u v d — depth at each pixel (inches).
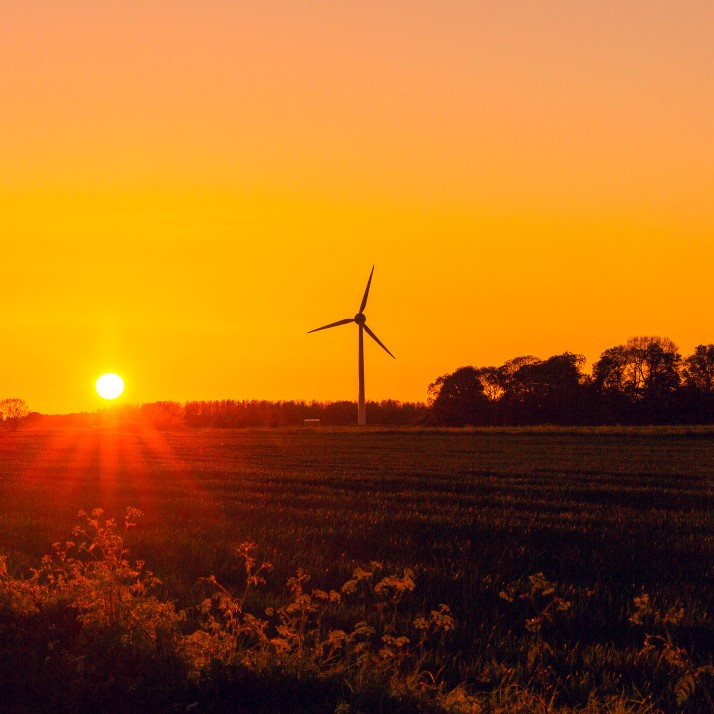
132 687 296.2
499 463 1683.1
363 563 581.9
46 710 289.9
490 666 333.7
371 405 6176.2
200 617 376.2
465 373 5255.9
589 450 2146.9
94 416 6732.3
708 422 4675.2
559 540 701.9
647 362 4869.6
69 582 409.1
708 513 899.4
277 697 290.2
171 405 6451.8
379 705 281.3
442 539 700.7
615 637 397.1
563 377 5098.4
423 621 339.3
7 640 353.4
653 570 573.0
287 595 474.0
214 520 810.8
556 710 277.3
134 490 1140.5
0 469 1605.6
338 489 1152.8
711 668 297.0
